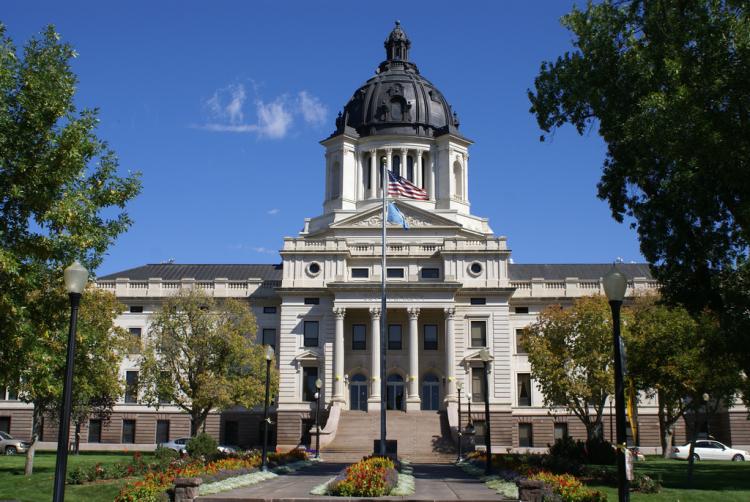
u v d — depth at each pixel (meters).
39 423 44.59
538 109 38.66
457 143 91.31
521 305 80.75
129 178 30.19
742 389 40.75
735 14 28.45
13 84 26.62
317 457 57.44
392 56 101.69
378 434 67.06
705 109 27.20
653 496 30.62
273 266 91.62
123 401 79.06
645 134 30.27
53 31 27.92
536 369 61.41
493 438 74.25
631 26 34.72
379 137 90.50
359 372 77.25
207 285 81.69
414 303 75.25
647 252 35.12
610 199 37.50
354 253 78.81
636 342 42.28
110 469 36.03
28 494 32.41
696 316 36.56
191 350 61.53
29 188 26.47
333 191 91.75
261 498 24.19
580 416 61.53
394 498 24.66
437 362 77.44
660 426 69.00
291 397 75.75
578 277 86.75
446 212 86.25
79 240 27.38
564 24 37.28
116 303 55.84
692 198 31.22
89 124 27.83
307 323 77.44
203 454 42.59
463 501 24.09
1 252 24.66
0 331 26.09
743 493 31.41
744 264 32.75
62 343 30.88
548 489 24.95
